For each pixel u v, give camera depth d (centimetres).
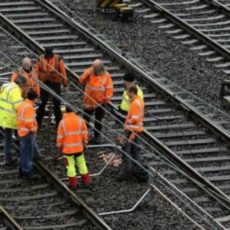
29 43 7131
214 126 6156
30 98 5462
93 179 5588
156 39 7444
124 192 5459
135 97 5528
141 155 5884
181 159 5838
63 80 5966
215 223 5225
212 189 5562
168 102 6506
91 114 5978
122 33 7475
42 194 5406
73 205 5303
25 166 5494
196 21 7812
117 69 6888
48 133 6019
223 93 6575
